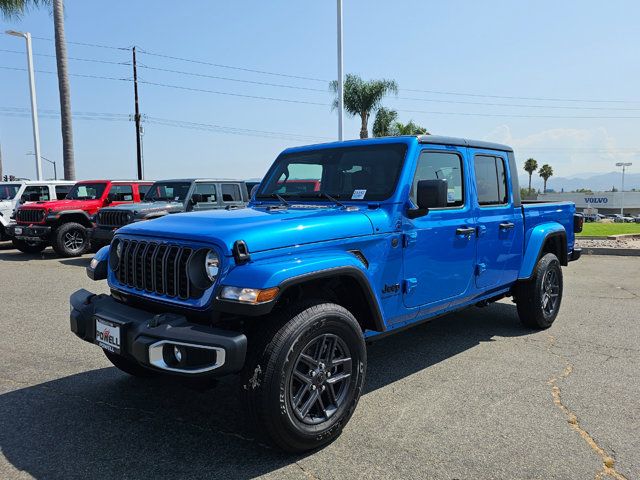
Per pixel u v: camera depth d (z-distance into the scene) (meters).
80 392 4.07
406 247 3.93
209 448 3.20
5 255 13.25
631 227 20.22
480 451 3.14
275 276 2.88
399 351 5.13
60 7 19.08
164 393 4.05
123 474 2.90
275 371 2.88
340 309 3.23
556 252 6.25
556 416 3.62
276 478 2.87
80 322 3.48
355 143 4.40
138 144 28.36
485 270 4.82
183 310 3.18
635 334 5.69
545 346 5.27
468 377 4.40
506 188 5.23
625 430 3.40
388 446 3.21
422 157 4.15
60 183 15.34
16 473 2.91
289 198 4.59
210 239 3.01
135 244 3.49
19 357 4.91
